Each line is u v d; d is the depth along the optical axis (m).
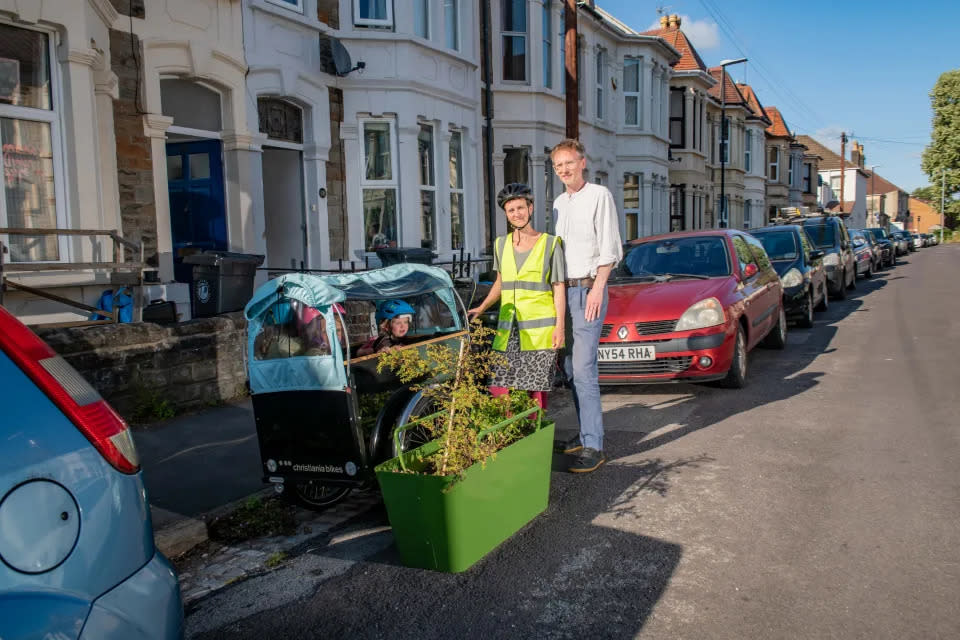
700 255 8.73
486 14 15.41
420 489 3.66
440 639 3.18
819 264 14.73
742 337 7.93
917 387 7.57
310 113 11.52
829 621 3.18
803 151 52.19
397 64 12.39
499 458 3.97
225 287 8.12
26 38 7.43
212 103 10.19
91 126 7.79
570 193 5.27
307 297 4.17
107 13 8.33
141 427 6.55
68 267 6.54
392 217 12.72
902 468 5.08
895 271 29.09
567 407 7.48
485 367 4.52
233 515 4.70
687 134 28.98
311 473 4.41
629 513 4.49
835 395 7.37
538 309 4.78
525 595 3.53
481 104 15.43
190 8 9.43
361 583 3.76
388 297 5.02
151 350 6.80
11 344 1.92
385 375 4.80
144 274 8.90
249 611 3.53
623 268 8.92
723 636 3.09
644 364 7.23
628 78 23.67
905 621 3.15
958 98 62.34
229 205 10.23
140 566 2.01
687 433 6.20
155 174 9.11
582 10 19.33
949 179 63.09
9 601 1.70
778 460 5.38
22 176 7.43
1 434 1.80
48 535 1.80
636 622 3.24
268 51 10.62
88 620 1.82
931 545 3.87
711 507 4.53
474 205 14.62
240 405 7.38
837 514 4.33
